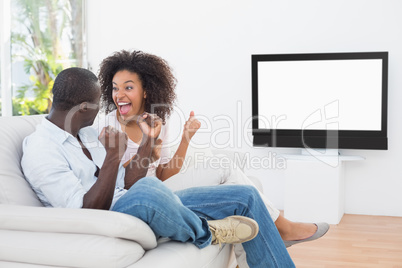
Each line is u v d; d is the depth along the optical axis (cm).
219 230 174
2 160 169
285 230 227
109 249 132
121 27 451
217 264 184
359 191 410
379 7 397
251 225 178
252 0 423
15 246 135
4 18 345
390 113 399
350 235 344
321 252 303
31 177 166
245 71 429
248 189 190
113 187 159
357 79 386
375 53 381
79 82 170
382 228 363
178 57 441
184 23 438
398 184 402
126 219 138
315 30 412
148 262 140
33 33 382
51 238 136
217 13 432
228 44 431
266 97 406
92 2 455
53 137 170
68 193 160
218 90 435
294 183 382
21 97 368
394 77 397
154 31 445
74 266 134
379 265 277
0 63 345
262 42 424
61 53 418
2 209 141
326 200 376
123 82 210
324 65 392
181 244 160
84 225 134
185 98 441
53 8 406
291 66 399
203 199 189
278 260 188
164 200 150
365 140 388
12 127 185
